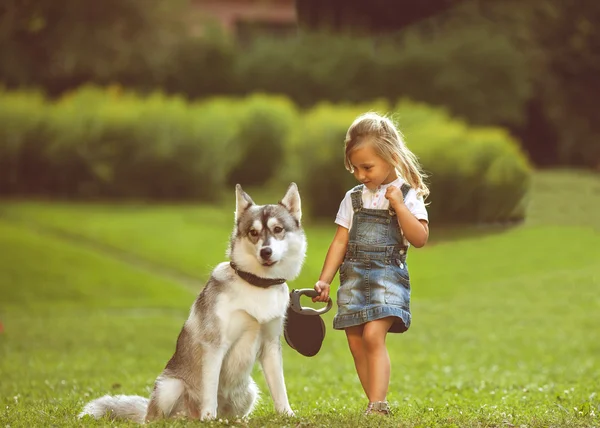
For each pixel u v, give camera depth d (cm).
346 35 4050
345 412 677
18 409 743
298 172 2730
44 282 2011
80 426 625
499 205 2592
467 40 3825
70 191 3044
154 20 4072
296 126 3159
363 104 3781
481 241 2477
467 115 3766
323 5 4634
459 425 617
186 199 3083
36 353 1348
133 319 1731
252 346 654
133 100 3186
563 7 4219
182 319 1758
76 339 1498
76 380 1031
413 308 1852
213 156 3086
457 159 2569
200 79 3978
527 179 2639
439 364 1275
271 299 649
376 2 4506
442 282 2102
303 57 3894
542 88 4150
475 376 1130
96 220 2669
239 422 609
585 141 4197
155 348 1429
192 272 2197
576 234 2503
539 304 1855
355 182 2614
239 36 4747
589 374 1143
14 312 1819
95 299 1952
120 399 693
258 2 4759
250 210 663
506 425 623
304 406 793
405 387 999
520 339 1523
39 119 3027
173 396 654
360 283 648
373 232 655
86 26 3922
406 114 2856
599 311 1783
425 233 643
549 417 669
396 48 3934
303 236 675
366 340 638
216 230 2605
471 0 4191
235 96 3956
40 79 3953
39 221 2611
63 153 3009
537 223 2650
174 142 3042
